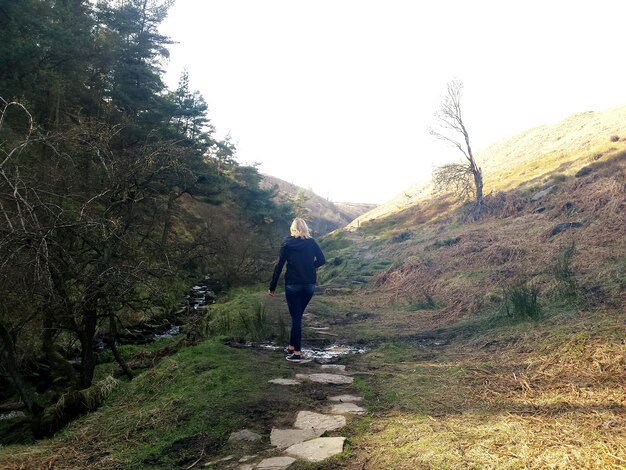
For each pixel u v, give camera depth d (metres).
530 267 10.28
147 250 7.45
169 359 5.92
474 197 25.80
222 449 3.47
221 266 22.70
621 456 2.65
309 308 11.36
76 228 5.82
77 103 22.77
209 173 25.45
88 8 26.28
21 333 6.93
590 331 5.36
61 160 6.70
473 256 13.28
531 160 29.61
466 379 4.70
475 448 2.98
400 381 4.90
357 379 5.11
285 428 3.76
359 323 9.60
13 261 5.20
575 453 2.75
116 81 24.95
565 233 11.95
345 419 3.87
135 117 21.08
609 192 13.41
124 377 7.25
